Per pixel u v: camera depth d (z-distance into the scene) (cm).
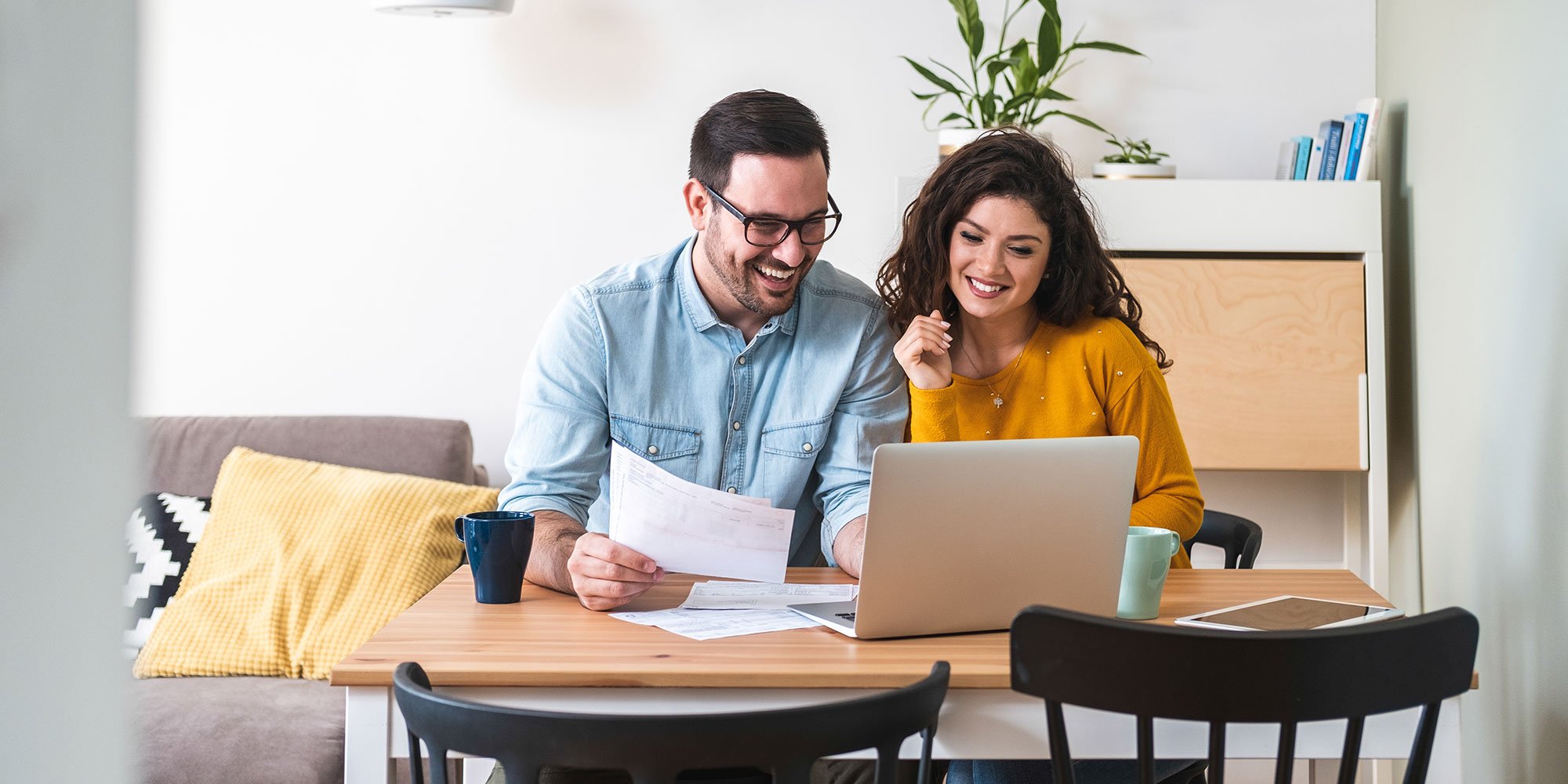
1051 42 264
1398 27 276
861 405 183
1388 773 265
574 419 173
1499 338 223
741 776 128
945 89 273
